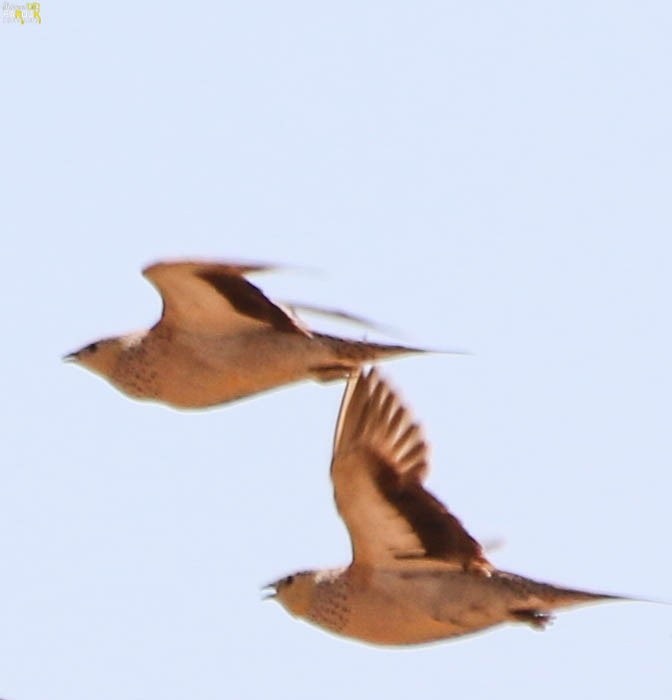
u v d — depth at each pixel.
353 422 18.48
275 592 19.58
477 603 18.78
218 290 20.81
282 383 21.38
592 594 18.61
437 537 18.80
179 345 21.56
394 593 19.05
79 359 22.12
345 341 21.09
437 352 21.05
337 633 19.47
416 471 18.59
